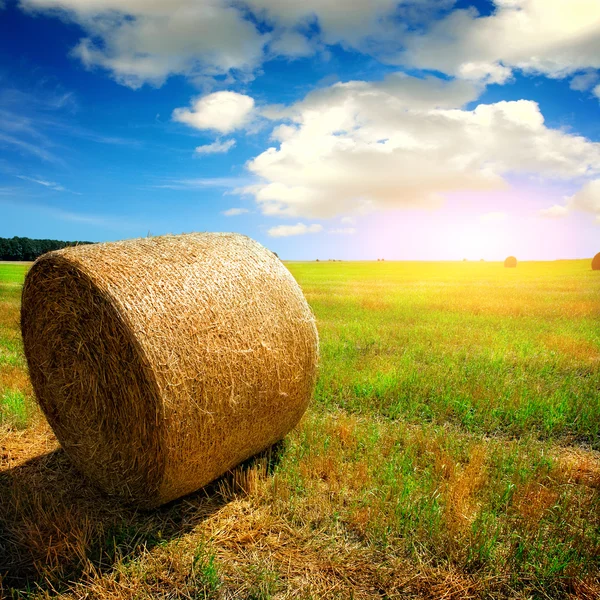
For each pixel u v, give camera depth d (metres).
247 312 4.64
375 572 3.62
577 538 3.95
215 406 4.27
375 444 5.66
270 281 5.06
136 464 4.30
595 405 6.87
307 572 3.64
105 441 4.52
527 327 13.27
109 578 3.57
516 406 6.86
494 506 4.50
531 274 43.53
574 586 3.49
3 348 10.27
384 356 9.63
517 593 3.47
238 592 3.45
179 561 3.73
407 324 13.69
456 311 16.45
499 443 5.83
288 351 4.95
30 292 4.89
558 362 9.23
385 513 4.30
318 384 7.74
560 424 6.38
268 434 5.14
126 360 4.05
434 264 80.50
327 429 6.04
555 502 4.50
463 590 3.44
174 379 3.99
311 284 31.22
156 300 4.12
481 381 7.88
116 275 4.17
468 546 3.77
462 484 4.68
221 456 4.59
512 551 3.80
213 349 4.25
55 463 5.45
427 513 4.20
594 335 11.96
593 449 5.87
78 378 4.63
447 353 9.91
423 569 3.64
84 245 4.84
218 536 4.10
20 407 6.54
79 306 4.36
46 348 4.93
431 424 6.43
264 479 5.03
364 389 7.39
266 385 4.72
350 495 4.63
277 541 3.98
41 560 3.81
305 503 4.51
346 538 4.03
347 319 14.59
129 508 4.60
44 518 4.31
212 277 4.59
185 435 4.11
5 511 4.46
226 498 4.69
